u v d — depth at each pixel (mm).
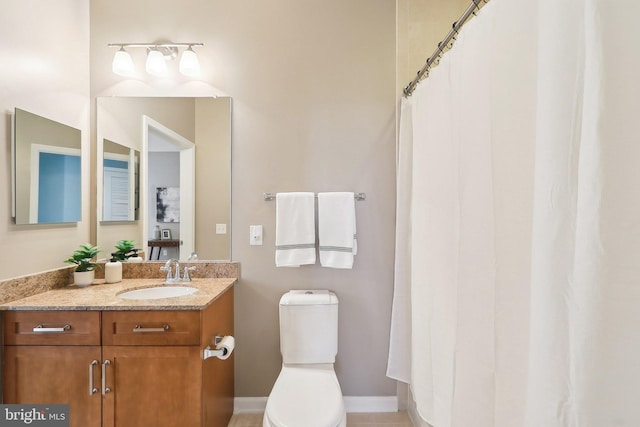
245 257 2146
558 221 656
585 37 623
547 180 672
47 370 1497
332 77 2139
